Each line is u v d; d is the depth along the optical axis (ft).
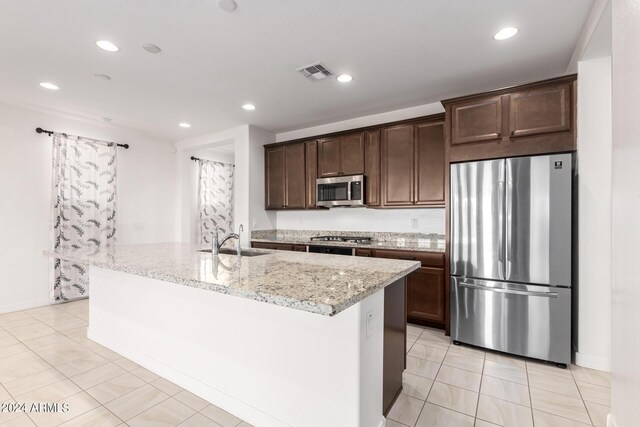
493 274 8.86
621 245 4.66
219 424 5.90
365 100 11.75
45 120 13.04
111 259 7.21
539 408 6.37
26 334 10.11
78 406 6.41
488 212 8.92
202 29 7.20
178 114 13.34
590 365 8.00
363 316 4.91
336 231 14.92
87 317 11.74
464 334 9.30
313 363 5.23
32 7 6.39
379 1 6.27
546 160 8.20
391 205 12.23
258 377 5.88
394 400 6.51
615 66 4.86
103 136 14.94
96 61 8.68
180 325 7.14
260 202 15.72
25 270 12.60
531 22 6.95
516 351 8.55
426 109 12.29
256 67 9.07
